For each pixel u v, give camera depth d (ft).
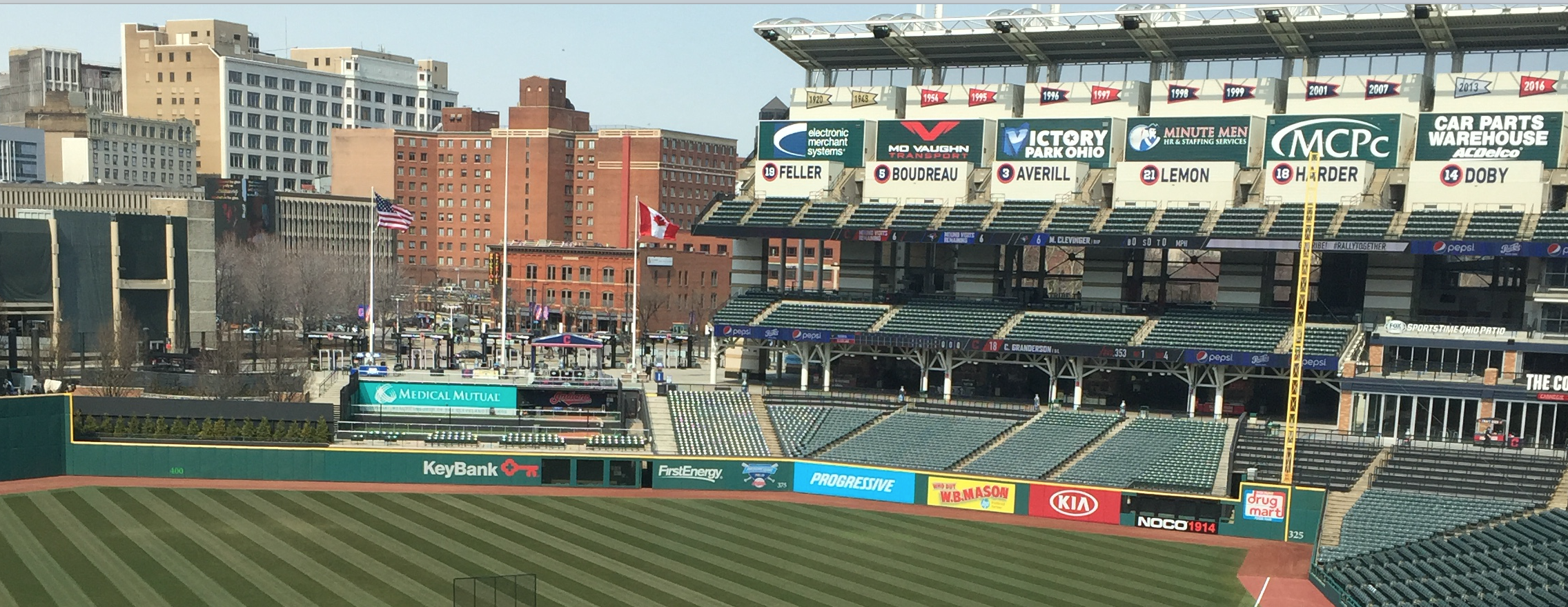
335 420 307.99
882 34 355.36
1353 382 285.84
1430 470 261.24
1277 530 250.78
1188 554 238.27
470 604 192.85
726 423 321.11
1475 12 303.48
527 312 593.42
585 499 274.36
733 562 223.51
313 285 573.33
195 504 257.96
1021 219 336.29
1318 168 281.33
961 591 208.54
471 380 329.72
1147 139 331.98
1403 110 320.29
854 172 367.25
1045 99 356.38
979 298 352.90
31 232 394.93
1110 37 341.82
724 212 364.79
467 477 285.84
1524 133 299.17
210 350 404.36
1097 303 338.75
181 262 434.30
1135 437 294.87
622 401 324.39
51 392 321.32
